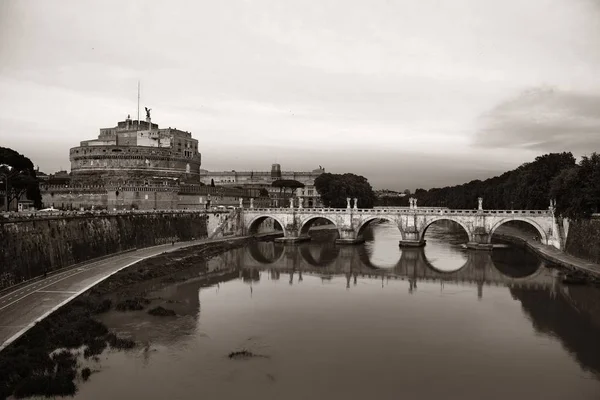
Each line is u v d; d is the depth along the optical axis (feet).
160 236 441.68
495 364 174.19
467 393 152.35
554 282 305.94
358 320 224.94
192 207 583.17
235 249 473.67
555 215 415.03
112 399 144.77
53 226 287.48
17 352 164.55
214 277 327.67
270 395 149.18
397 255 433.48
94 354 176.86
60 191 538.88
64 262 294.05
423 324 219.00
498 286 298.97
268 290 287.89
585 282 298.56
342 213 521.65
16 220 247.70
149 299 256.73
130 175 638.53
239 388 153.28
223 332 205.16
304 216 541.75
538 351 186.39
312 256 431.43
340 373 165.48
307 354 181.68
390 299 266.16
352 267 374.02
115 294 259.19
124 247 378.73
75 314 209.05
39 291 235.40
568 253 377.50
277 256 431.43
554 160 494.18
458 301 261.24
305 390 152.66
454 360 177.58
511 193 592.19
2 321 186.50
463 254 434.30
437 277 330.34
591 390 154.61
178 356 177.68
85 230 327.06
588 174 350.43
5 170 374.84
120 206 513.04
